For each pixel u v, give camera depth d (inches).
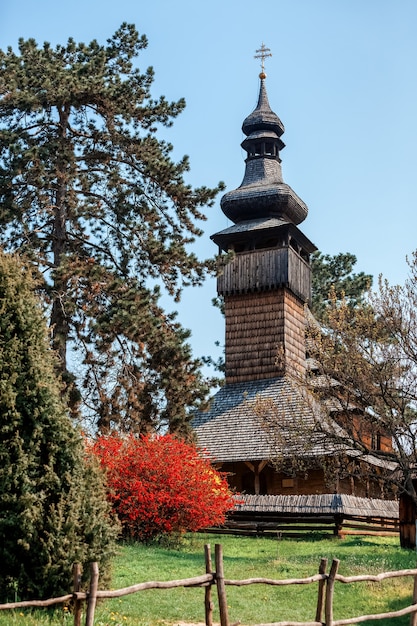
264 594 570.3
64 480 434.6
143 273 1089.4
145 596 521.3
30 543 413.1
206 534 1045.8
